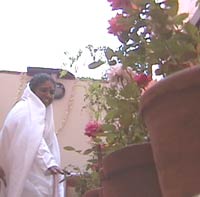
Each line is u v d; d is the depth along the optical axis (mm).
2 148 3150
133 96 1452
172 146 952
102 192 1514
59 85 4633
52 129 3336
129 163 1267
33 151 3055
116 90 1517
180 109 943
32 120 3154
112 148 1592
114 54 1504
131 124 1499
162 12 1294
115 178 1305
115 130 1586
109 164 1315
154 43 1293
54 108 4582
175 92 950
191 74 927
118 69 1495
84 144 4500
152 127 1026
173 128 954
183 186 920
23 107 3207
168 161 960
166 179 966
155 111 1003
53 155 3285
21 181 2990
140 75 1430
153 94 994
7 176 3109
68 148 2336
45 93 3332
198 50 1263
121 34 1443
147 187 1240
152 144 1048
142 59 1444
